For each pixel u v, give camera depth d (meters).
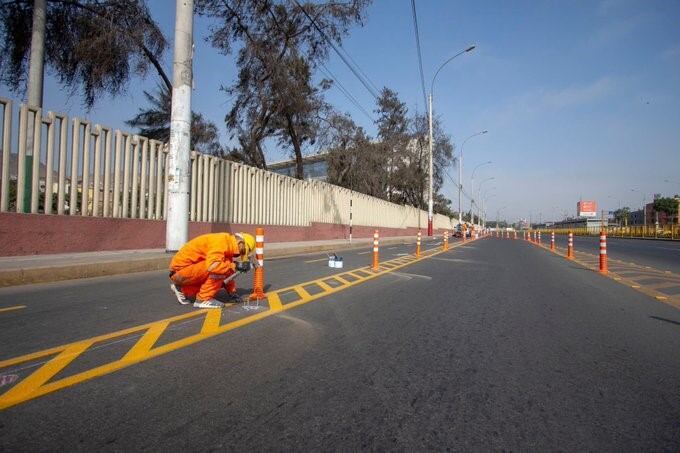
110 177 13.71
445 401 3.95
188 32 13.61
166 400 3.72
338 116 32.84
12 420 3.29
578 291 10.53
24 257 11.05
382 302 8.27
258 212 21.59
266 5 23.91
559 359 5.24
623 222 123.50
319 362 4.81
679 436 3.44
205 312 6.79
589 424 3.60
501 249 27.55
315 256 18.19
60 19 18.06
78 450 2.93
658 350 5.72
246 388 4.04
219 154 30.31
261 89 25.97
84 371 4.25
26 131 11.50
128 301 7.47
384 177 49.22
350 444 3.16
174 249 13.38
